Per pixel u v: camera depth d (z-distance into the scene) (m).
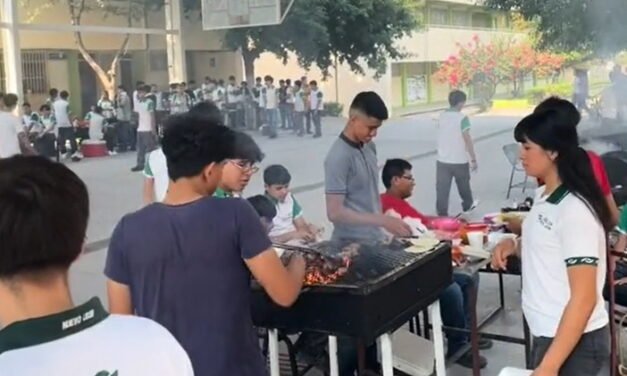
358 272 2.25
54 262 0.90
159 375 0.98
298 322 2.18
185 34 15.67
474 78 18.77
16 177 0.90
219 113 2.29
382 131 15.80
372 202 3.07
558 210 1.87
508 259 2.84
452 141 6.50
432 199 8.05
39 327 0.89
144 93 10.91
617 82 8.41
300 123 15.20
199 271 1.69
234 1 11.56
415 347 2.89
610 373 1.99
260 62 19.72
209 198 1.75
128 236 1.71
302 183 9.27
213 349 1.70
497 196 7.91
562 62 16.39
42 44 14.78
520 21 11.71
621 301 2.84
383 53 16.62
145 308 1.70
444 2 19.25
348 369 2.93
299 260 2.02
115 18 15.73
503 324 3.89
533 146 1.88
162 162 3.64
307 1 14.09
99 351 0.93
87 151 12.56
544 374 1.79
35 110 14.45
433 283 2.54
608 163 4.28
